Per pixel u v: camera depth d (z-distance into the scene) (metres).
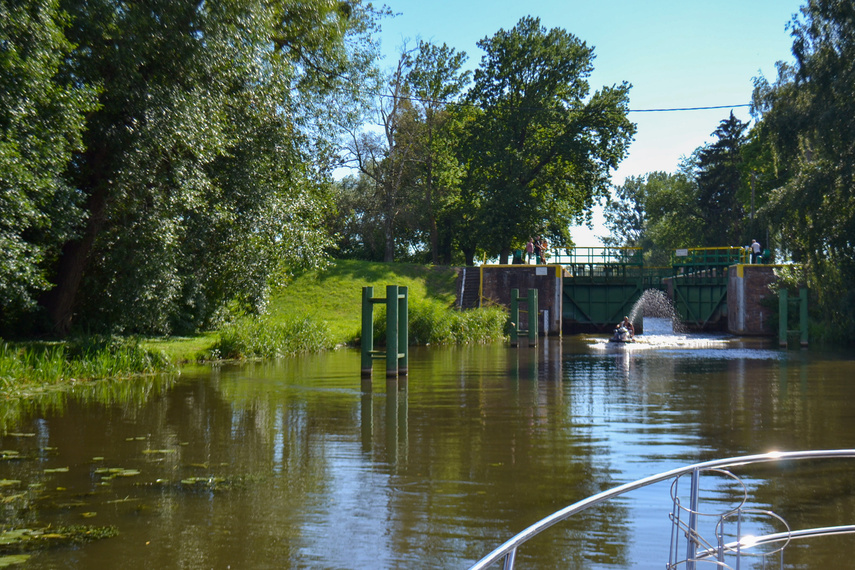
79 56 17.38
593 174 53.56
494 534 6.29
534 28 54.38
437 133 55.75
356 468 8.62
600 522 6.62
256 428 11.18
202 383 16.81
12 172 14.49
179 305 25.52
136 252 20.14
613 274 42.88
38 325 20.86
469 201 56.94
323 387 16.16
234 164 22.61
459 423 11.65
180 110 18.39
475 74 55.38
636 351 27.81
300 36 25.03
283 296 41.84
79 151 19.02
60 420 11.84
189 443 10.07
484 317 34.12
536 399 14.39
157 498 7.38
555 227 57.44
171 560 5.68
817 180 30.92
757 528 6.50
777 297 37.72
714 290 42.91
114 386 16.16
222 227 23.72
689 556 3.94
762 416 12.38
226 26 19.05
